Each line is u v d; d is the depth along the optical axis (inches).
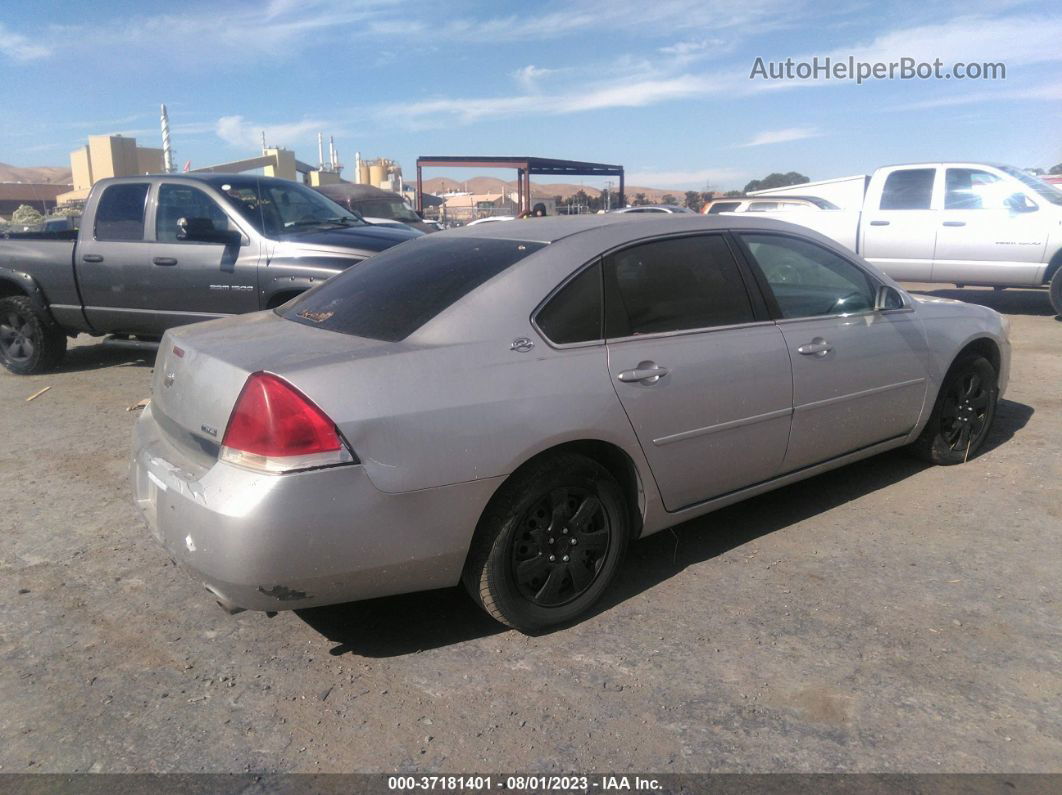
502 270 131.7
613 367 131.6
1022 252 425.1
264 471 108.1
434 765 102.6
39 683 120.2
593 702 114.0
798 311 161.8
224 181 292.5
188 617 138.6
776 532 166.9
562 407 124.6
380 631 133.6
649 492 138.8
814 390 159.3
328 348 120.7
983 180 442.0
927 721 108.5
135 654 127.6
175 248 287.4
